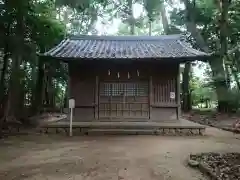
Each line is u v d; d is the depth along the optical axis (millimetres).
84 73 11492
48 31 12805
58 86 23875
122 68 11523
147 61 11141
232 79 18094
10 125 11273
